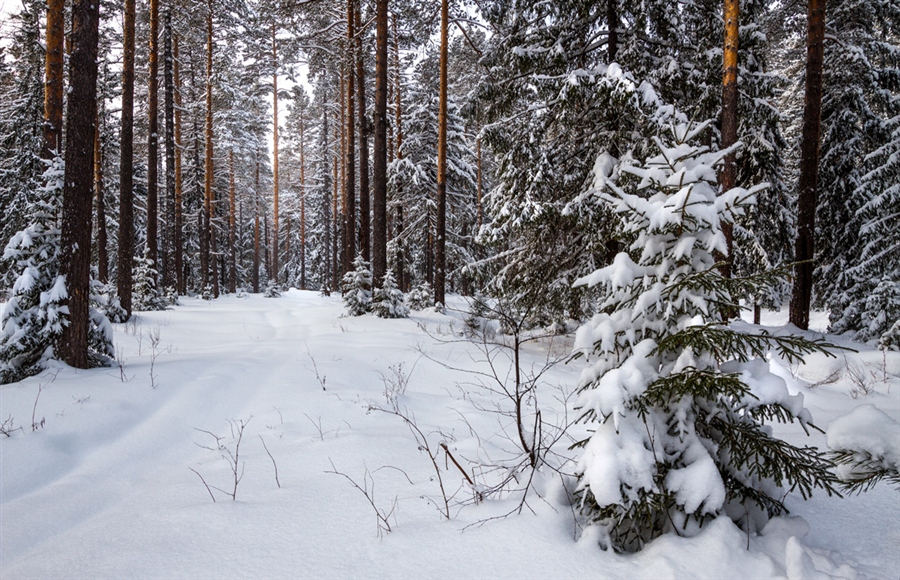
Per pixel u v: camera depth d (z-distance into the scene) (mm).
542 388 6586
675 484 2316
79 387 5699
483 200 11352
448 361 8242
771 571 2039
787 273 2463
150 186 17750
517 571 2164
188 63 25109
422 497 3051
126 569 2303
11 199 15945
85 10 6660
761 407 2365
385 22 13836
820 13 11414
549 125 10219
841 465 2420
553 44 10266
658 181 2898
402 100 23531
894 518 2752
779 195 11789
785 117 9414
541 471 3230
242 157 34156
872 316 12039
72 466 4098
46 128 9969
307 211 44969
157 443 4676
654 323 2729
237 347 9922
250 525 2727
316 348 9344
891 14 13938
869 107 15039
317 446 4223
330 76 25672
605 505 2264
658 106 7832
